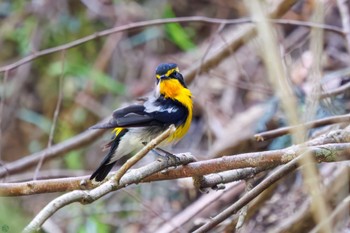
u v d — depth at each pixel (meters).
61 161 13.55
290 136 10.55
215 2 14.88
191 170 6.70
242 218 6.72
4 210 5.76
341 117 7.64
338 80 11.45
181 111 7.73
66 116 14.52
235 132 11.46
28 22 15.12
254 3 4.27
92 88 14.49
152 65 14.41
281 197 10.54
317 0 4.89
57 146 11.50
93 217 11.59
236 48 11.80
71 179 7.03
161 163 6.49
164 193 12.05
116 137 7.30
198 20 10.55
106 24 15.12
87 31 15.11
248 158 6.70
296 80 11.12
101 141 13.38
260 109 11.80
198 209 10.16
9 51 15.36
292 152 6.64
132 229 11.69
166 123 7.55
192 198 11.86
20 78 14.73
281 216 10.18
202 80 13.66
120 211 12.01
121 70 14.59
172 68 8.20
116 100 14.24
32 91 14.96
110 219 11.98
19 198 11.55
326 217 4.83
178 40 13.89
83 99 14.42
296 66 11.62
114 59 14.66
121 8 14.94
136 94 13.92
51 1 15.18
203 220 10.05
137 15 14.87
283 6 10.51
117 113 7.12
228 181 7.04
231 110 12.98
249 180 7.14
